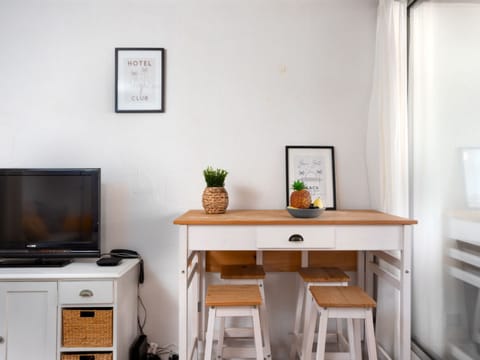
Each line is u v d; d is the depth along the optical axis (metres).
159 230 2.08
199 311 1.96
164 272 2.08
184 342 1.60
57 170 1.90
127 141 2.09
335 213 1.87
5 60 2.07
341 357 1.70
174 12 2.09
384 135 1.91
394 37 1.86
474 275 1.37
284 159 2.09
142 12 2.09
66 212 1.90
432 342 1.70
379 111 1.95
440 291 1.62
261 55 2.09
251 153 2.09
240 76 2.09
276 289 2.09
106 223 2.08
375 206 2.01
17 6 2.07
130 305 1.92
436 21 1.65
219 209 1.84
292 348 1.90
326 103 2.10
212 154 2.09
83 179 1.90
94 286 1.68
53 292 1.68
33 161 2.07
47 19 2.08
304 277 1.73
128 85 2.07
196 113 2.09
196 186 2.08
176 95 2.08
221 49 2.09
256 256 2.05
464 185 1.43
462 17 1.44
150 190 2.08
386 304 1.89
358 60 2.10
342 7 2.10
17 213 1.89
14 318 1.68
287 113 2.09
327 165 2.08
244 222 1.60
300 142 2.10
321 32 2.10
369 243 1.62
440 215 1.62
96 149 2.08
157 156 2.08
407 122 1.86
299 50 2.10
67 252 1.89
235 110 2.09
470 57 1.39
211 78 2.09
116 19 2.08
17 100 2.07
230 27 2.09
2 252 1.87
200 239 1.62
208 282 2.08
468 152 1.40
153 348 2.04
